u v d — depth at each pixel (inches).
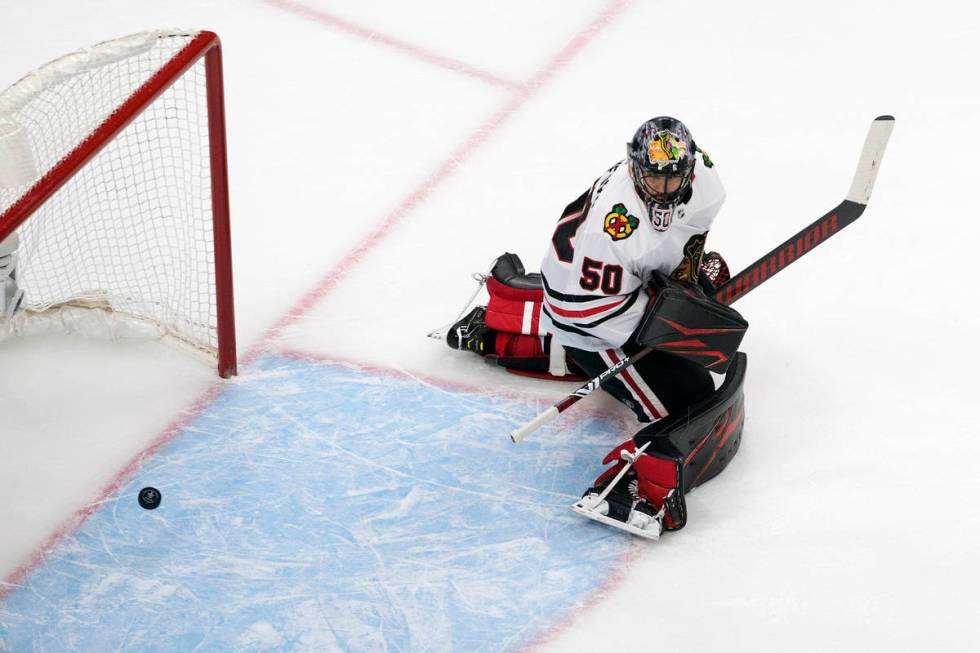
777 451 583.2
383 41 929.5
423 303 682.2
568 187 781.9
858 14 953.5
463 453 582.9
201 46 510.6
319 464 574.2
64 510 547.2
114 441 583.2
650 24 948.6
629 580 518.3
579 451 585.3
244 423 595.8
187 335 640.4
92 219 702.5
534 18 957.2
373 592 512.4
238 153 811.4
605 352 550.6
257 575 518.6
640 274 523.8
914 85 875.4
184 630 494.6
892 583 514.3
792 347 648.4
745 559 526.9
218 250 569.9
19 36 912.3
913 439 588.4
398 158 808.3
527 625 498.6
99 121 487.8
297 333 655.8
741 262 718.5
